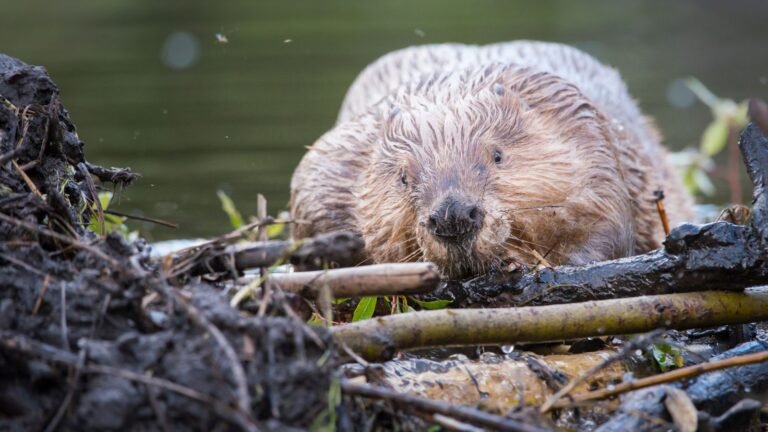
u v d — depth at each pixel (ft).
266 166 47.09
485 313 20.29
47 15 84.23
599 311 20.89
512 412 18.67
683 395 19.20
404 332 19.81
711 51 69.00
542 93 30.32
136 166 46.91
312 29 75.41
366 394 17.33
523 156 27.96
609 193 29.25
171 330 16.79
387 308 25.23
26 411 16.40
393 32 73.20
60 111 22.95
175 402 16.06
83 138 50.44
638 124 39.06
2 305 17.17
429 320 19.97
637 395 19.66
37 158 21.75
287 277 19.30
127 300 17.42
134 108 55.88
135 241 19.83
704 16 79.92
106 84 60.85
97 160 47.62
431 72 33.01
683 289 21.93
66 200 21.33
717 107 45.73
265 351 16.69
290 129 52.24
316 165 32.17
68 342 17.07
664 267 22.17
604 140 30.09
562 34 72.79
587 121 30.07
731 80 61.05
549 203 27.89
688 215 41.73
